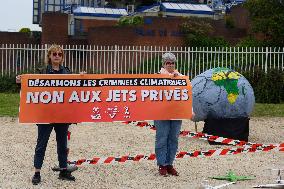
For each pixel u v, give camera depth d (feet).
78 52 87.56
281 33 90.84
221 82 37.83
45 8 158.10
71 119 25.95
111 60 82.94
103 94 26.71
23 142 37.55
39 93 25.62
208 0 145.48
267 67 75.87
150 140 39.55
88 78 26.45
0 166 29.37
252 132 45.52
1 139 38.68
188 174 27.86
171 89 27.40
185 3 138.41
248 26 104.83
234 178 26.68
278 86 72.64
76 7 140.46
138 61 83.05
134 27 96.89
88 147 36.04
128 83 27.07
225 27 108.47
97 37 96.94
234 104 37.63
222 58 77.15
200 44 97.14
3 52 86.53
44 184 25.36
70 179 26.08
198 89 38.11
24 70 81.35
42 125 25.45
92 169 28.73
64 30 105.19
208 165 30.17
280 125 50.44
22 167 29.19
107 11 132.05
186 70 78.84
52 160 30.89
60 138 25.85
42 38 104.94
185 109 27.35
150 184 25.66
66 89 26.03
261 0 92.68
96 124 47.88
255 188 24.99
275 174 27.73
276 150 34.47
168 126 27.27
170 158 27.43
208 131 38.29
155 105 27.25
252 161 31.48
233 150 31.07
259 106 65.10
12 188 24.64
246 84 38.37
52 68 26.16
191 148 35.99
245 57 77.56
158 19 97.76
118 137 40.70
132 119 27.04
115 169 28.81
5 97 69.15
